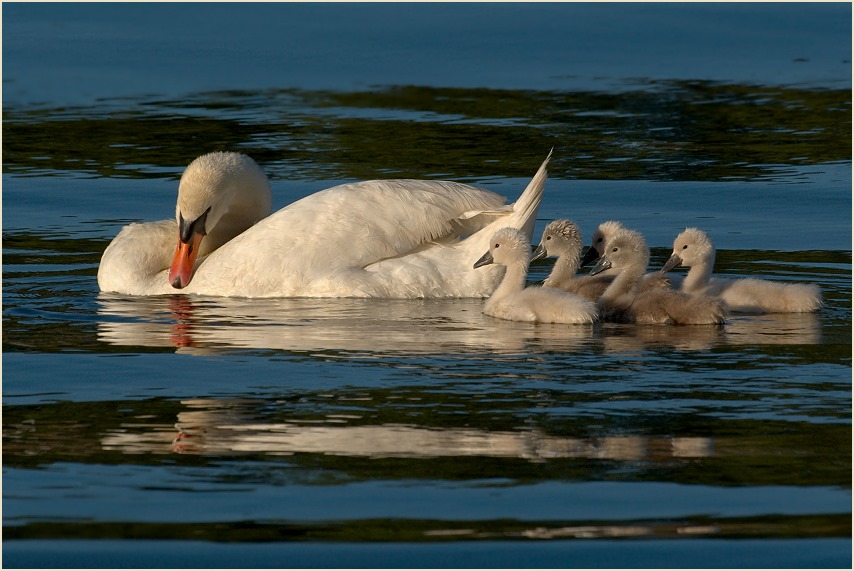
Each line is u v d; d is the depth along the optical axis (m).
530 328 15.78
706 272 17.28
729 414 12.28
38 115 29.81
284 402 12.69
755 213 22.17
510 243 16.75
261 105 30.59
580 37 37.03
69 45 35.94
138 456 11.39
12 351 14.65
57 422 12.22
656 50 35.91
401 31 37.50
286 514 10.23
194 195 18.25
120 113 29.97
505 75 33.25
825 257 19.45
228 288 17.66
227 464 11.18
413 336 15.29
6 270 19.12
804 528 9.98
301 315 16.36
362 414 12.32
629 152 26.38
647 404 12.57
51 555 9.60
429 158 25.84
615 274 18.06
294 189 23.56
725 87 32.06
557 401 12.67
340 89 31.97
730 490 10.62
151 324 15.95
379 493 10.58
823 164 25.45
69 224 21.89
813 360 14.12
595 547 9.70
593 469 11.03
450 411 12.38
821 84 32.28
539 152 26.36
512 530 9.95
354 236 17.48
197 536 9.88
